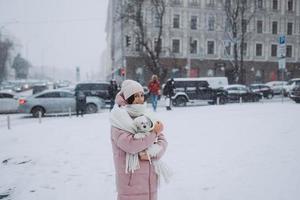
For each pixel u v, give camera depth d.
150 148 3.39
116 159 3.40
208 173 6.07
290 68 60.19
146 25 48.84
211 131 10.21
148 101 26.11
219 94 27.03
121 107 3.51
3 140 10.87
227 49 55.03
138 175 3.35
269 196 4.84
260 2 57.94
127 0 46.81
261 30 58.03
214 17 54.94
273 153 6.98
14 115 21.53
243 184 5.38
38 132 11.88
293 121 11.23
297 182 5.25
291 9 59.94
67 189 5.98
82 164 7.41
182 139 9.22
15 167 7.66
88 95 24.88
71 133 11.27
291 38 60.12
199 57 53.91
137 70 49.62
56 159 7.96
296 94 24.95
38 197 5.73
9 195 6.00
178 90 25.62
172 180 5.85
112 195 5.53
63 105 20.06
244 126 10.77
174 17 53.00
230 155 7.11
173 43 53.03
